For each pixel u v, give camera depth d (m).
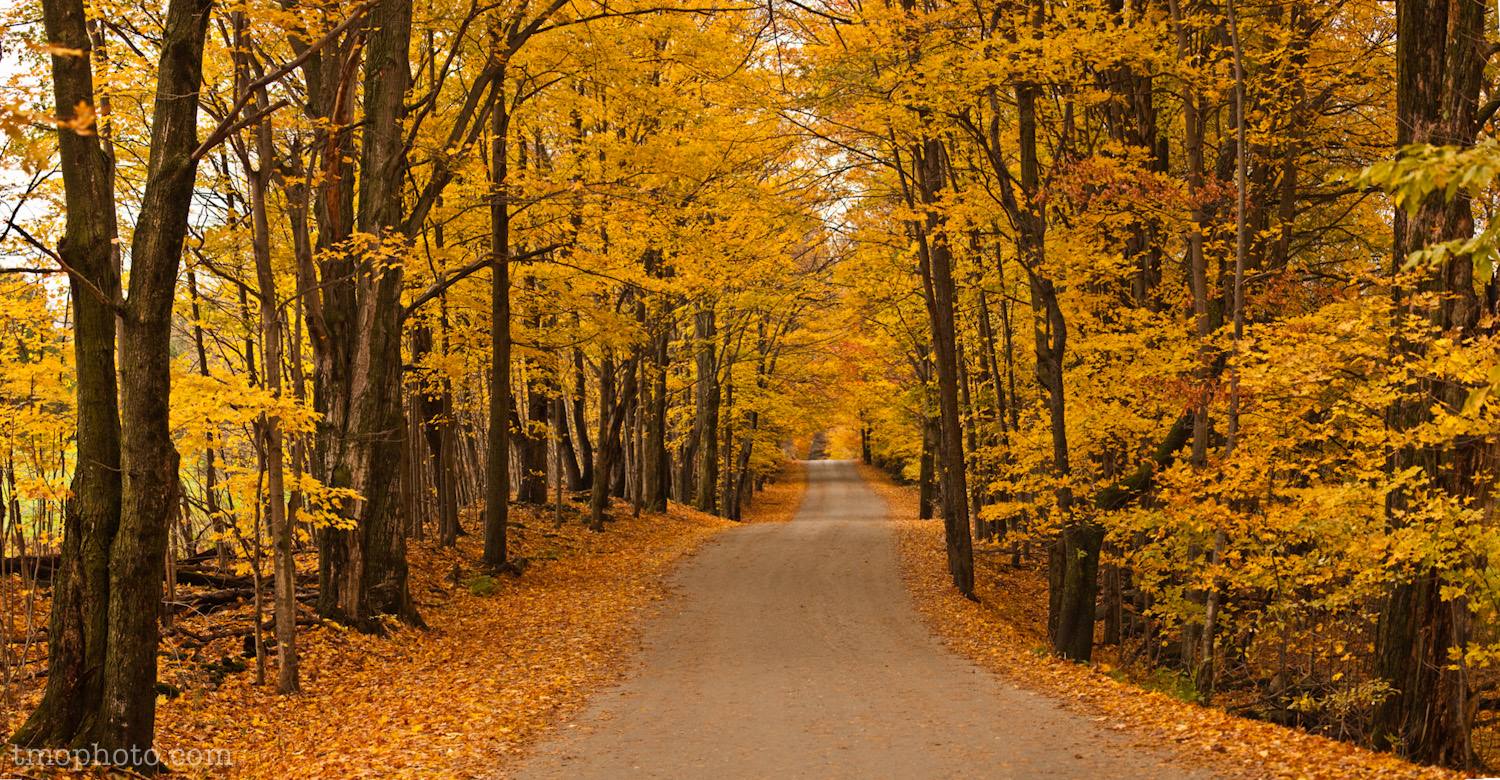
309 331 14.23
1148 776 7.27
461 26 13.85
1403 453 10.16
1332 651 12.60
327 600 13.70
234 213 13.64
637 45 17.67
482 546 21.50
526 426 24.53
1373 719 10.57
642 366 29.64
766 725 9.51
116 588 7.66
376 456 14.30
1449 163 4.57
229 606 13.38
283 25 9.31
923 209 14.37
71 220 7.79
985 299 20.98
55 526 11.75
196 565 14.83
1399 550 9.20
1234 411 11.31
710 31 17.83
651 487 32.09
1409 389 10.04
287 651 10.85
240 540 11.86
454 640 14.57
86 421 7.81
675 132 18.97
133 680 7.68
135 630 7.69
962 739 8.71
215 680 10.78
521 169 16.58
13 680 9.66
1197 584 12.48
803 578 21.23
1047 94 15.65
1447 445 9.25
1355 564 10.28
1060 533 15.90
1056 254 14.18
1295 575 11.12
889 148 17.69
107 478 7.82
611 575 20.97
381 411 14.32
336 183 12.41
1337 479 11.77
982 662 13.52
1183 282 15.58
